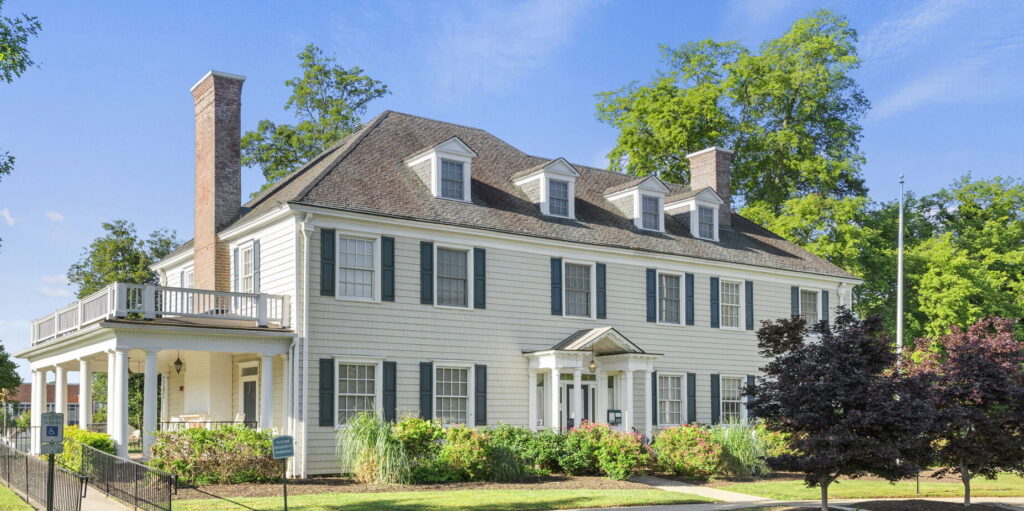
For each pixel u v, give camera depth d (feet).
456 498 60.54
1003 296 146.10
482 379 83.92
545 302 89.25
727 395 102.32
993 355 63.10
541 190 92.79
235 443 68.23
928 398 55.98
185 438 66.64
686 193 106.42
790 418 54.29
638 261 96.63
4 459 73.72
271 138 145.59
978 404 61.72
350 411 76.59
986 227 163.02
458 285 84.12
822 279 112.06
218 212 86.48
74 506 51.72
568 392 91.91
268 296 75.00
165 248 149.38
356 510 54.39
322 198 76.33
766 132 151.43
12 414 183.93
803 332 57.67
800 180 148.87
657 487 73.20
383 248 79.36
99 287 141.49
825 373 53.26
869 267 140.46
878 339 54.90
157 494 49.65
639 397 94.58
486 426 81.92
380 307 78.59
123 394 68.74
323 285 75.77
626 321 94.63
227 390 86.22
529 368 87.25
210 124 87.76
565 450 78.69
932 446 62.18
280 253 77.20
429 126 97.66
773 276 108.17
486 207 88.53
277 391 78.07
